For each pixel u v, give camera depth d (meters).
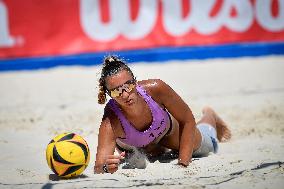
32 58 35.44
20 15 35.00
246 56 36.47
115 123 13.35
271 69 33.06
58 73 34.38
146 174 12.89
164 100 13.49
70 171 12.55
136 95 12.83
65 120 22.11
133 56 35.41
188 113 13.80
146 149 14.55
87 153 12.73
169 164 13.82
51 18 35.19
